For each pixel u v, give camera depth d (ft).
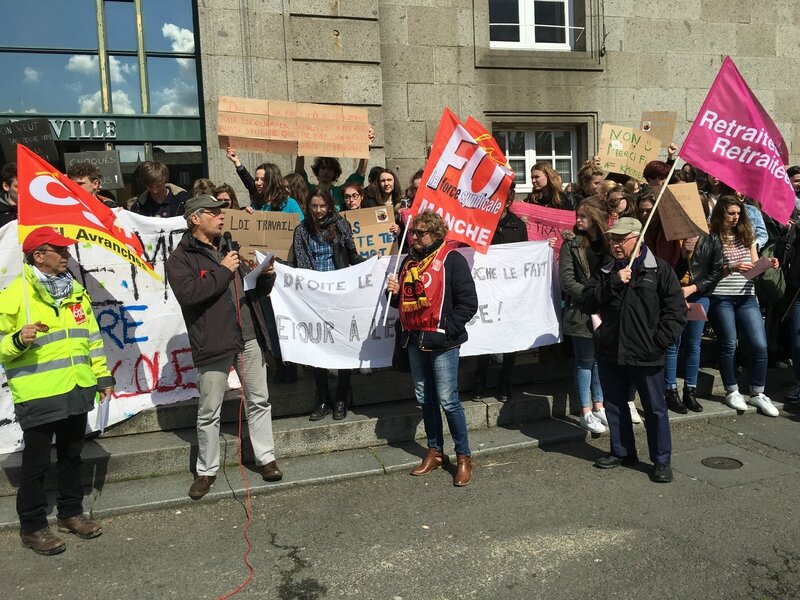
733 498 14.10
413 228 14.67
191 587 11.14
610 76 30.48
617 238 14.62
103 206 14.01
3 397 15.29
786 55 33.01
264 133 19.57
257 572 11.53
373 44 26.27
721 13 31.86
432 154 16.37
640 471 15.66
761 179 15.94
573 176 31.60
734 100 15.89
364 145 20.34
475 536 12.62
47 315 12.25
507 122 29.63
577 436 17.69
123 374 16.56
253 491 14.57
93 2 24.44
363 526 13.14
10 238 15.10
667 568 11.36
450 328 14.51
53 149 19.02
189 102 25.71
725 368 19.85
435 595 10.75
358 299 16.99
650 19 30.86
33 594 11.04
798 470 15.62
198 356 13.99
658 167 20.74
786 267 20.06
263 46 24.85
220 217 14.06
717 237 19.02
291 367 18.44
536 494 14.44
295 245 17.54
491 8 29.96
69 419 12.76
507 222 19.27
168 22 25.26
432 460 15.67
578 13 30.73
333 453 16.61
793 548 11.99
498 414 18.30
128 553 12.30
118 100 24.98
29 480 12.26
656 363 14.79
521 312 18.43
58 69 24.29
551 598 10.59
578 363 17.67
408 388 18.60
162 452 15.29
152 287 16.76
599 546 12.14
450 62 28.30
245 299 14.78
